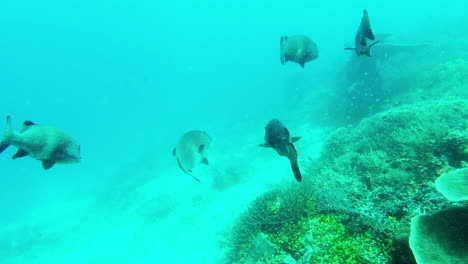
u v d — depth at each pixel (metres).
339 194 4.94
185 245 12.93
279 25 138.50
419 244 2.79
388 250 3.46
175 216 15.99
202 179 19.95
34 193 38.41
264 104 39.59
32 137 3.03
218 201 15.62
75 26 123.62
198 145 3.32
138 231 16.16
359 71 17.89
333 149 9.69
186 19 136.38
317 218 4.79
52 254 17.50
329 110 20.61
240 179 17.05
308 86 33.97
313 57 4.18
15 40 120.31
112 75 132.62
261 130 27.56
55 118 128.12
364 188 5.18
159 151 32.75
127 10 125.69
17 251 19.52
